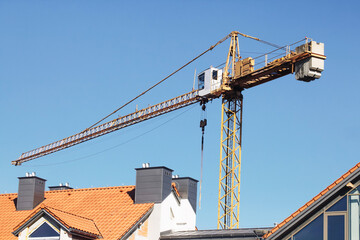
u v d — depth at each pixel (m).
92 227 39.81
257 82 91.50
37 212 38.66
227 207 95.50
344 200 29.20
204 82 97.75
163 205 42.22
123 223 40.38
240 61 91.75
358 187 28.98
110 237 38.88
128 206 42.78
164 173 42.84
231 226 94.12
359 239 28.38
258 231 34.69
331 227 29.25
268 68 84.94
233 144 96.06
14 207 49.38
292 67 81.12
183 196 45.12
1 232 44.28
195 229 45.34
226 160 96.31
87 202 45.66
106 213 42.66
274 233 30.50
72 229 37.22
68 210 45.22
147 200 42.50
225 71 96.31
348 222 28.81
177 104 105.94
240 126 96.81
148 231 41.62
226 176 96.06
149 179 42.94
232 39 99.31
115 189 46.50
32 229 38.91
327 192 29.33
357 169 28.86
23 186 49.06
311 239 29.67
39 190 49.03
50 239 38.19
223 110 97.31
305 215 29.83
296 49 79.56
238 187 96.19
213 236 38.03
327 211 29.52
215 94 96.06
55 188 54.94
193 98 101.38
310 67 77.75
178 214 44.25
